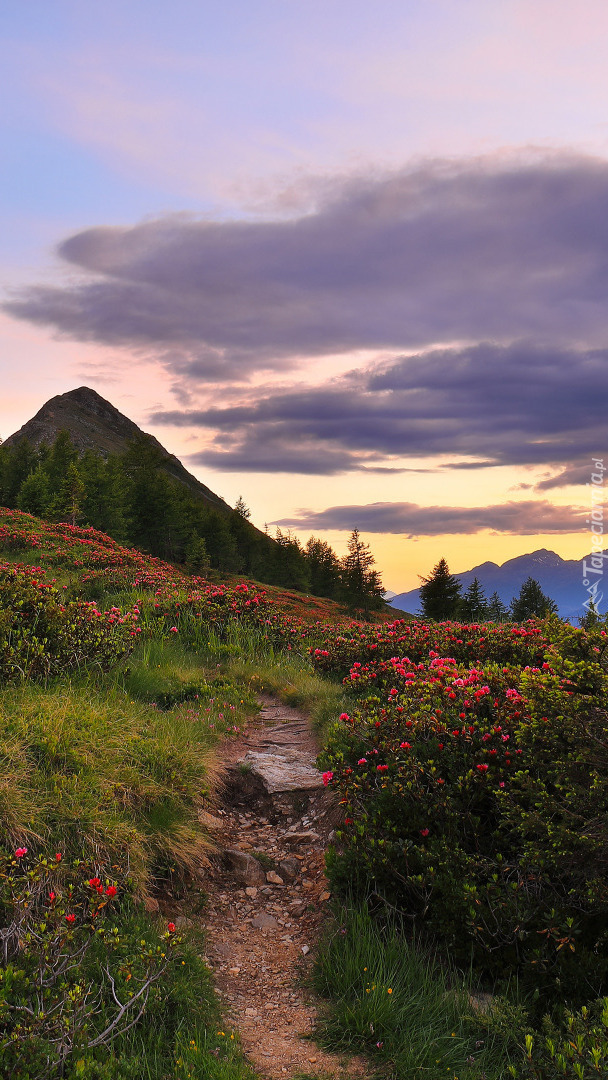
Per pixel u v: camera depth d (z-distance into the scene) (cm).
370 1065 376
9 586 966
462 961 455
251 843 644
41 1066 325
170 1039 381
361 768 596
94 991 390
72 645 909
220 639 1374
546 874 450
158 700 949
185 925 502
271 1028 413
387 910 494
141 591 1603
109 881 465
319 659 1183
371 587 9700
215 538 9125
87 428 17125
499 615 7175
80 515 5591
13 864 411
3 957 386
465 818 518
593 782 441
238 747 853
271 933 521
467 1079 357
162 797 612
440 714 599
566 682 476
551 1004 412
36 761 562
